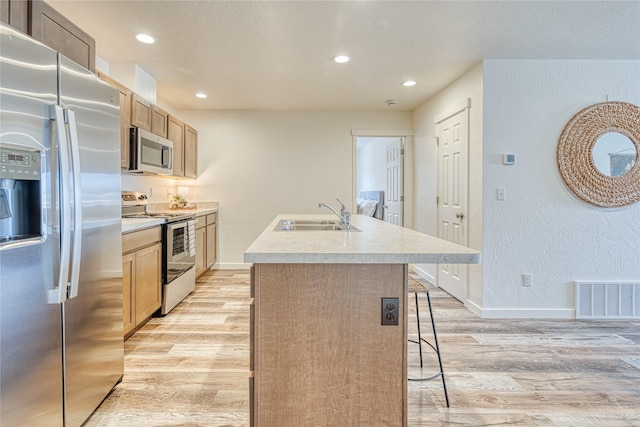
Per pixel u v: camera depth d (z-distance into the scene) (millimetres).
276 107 4898
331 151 5117
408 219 5184
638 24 2527
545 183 3168
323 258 1241
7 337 1205
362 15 2416
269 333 1329
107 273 1824
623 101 3143
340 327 1337
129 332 2543
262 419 1336
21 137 1234
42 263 1335
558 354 2447
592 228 3178
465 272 3531
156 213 3957
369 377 1345
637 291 3186
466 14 2395
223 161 5070
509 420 1728
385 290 1340
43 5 1605
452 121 3803
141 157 3043
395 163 5480
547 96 3143
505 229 3178
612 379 2115
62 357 1470
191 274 3832
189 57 3121
